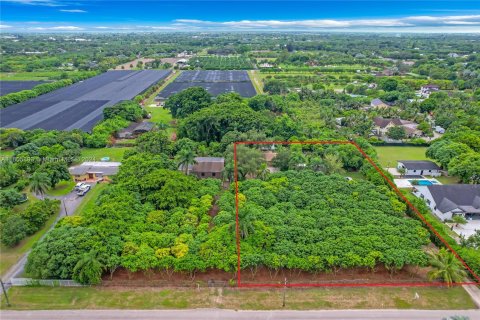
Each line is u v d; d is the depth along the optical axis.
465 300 52.16
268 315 49.25
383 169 93.94
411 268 59.00
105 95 187.50
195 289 54.03
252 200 72.50
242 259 54.78
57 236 56.91
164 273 56.81
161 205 68.88
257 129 117.50
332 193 75.81
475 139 104.75
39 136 112.50
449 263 53.72
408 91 193.62
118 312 49.44
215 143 111.38
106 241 56.72
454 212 74.00
